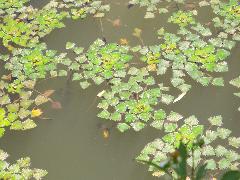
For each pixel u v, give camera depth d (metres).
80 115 2.25
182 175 1.53
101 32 2.62
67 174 2.06
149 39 2.54
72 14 2.74
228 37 2.50
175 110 2.22
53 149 2.15
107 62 2.43
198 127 2.13
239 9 2.63
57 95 2.33
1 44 2.60
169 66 2.39
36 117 2.25
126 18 2.68
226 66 2.35
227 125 2.14
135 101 2.25
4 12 2.80
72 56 2.50
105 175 2.05
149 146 2.09
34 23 2.70
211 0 2.72
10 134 2.21
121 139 2.15
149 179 2.01
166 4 2.74
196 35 2.51
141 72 2.37
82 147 2.14
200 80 2.31
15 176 2.05
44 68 2.44
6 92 2.36
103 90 2.32
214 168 2.01
